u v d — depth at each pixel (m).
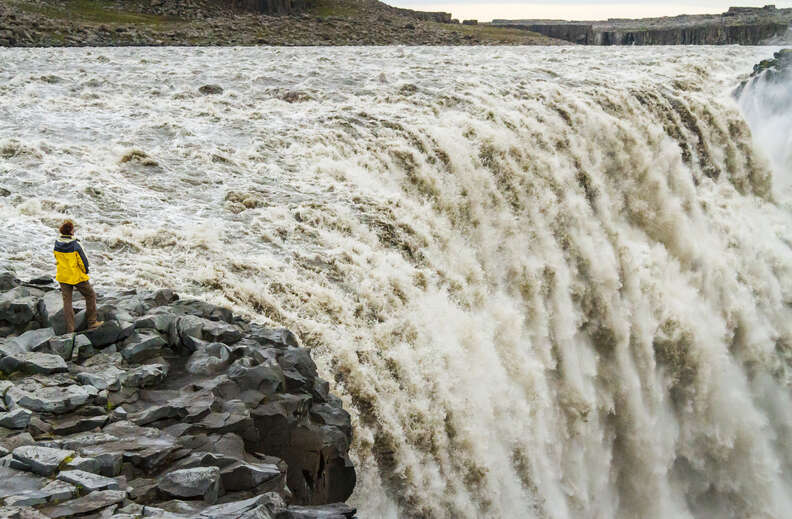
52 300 12.90
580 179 33.97
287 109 34.22
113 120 30.73
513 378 22.84
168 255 18.22
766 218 40.53
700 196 39.16
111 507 8.48
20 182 22.00
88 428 10.30
